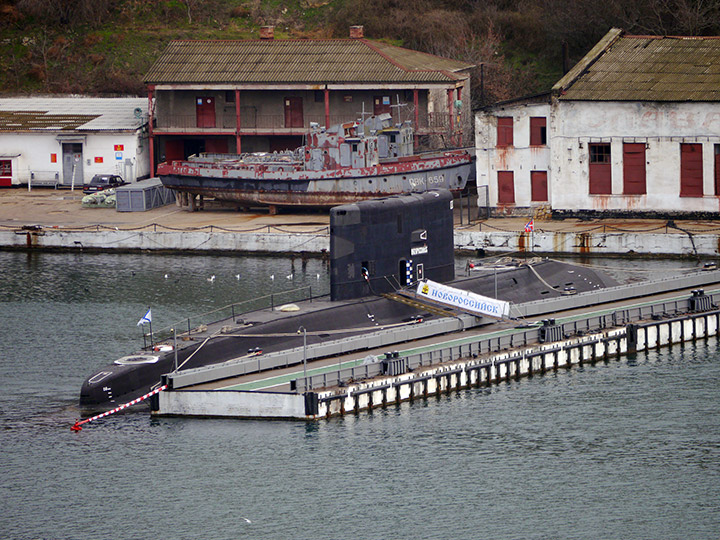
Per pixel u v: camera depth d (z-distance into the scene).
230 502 182.75
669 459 196.62
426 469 192.75
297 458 195.88
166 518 178.50
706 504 182.12
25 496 184.88
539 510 180.50
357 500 183.25
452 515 179.00
